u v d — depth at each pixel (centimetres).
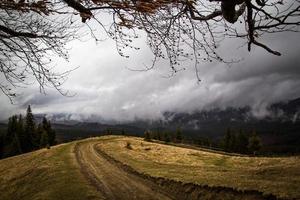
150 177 3238
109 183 3183
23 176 4772
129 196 2622
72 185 3039
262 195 1853
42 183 3597
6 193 4300
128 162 4722
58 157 6047
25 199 3241
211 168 3547
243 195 1969
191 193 2389
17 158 7631
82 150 7581
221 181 2336
